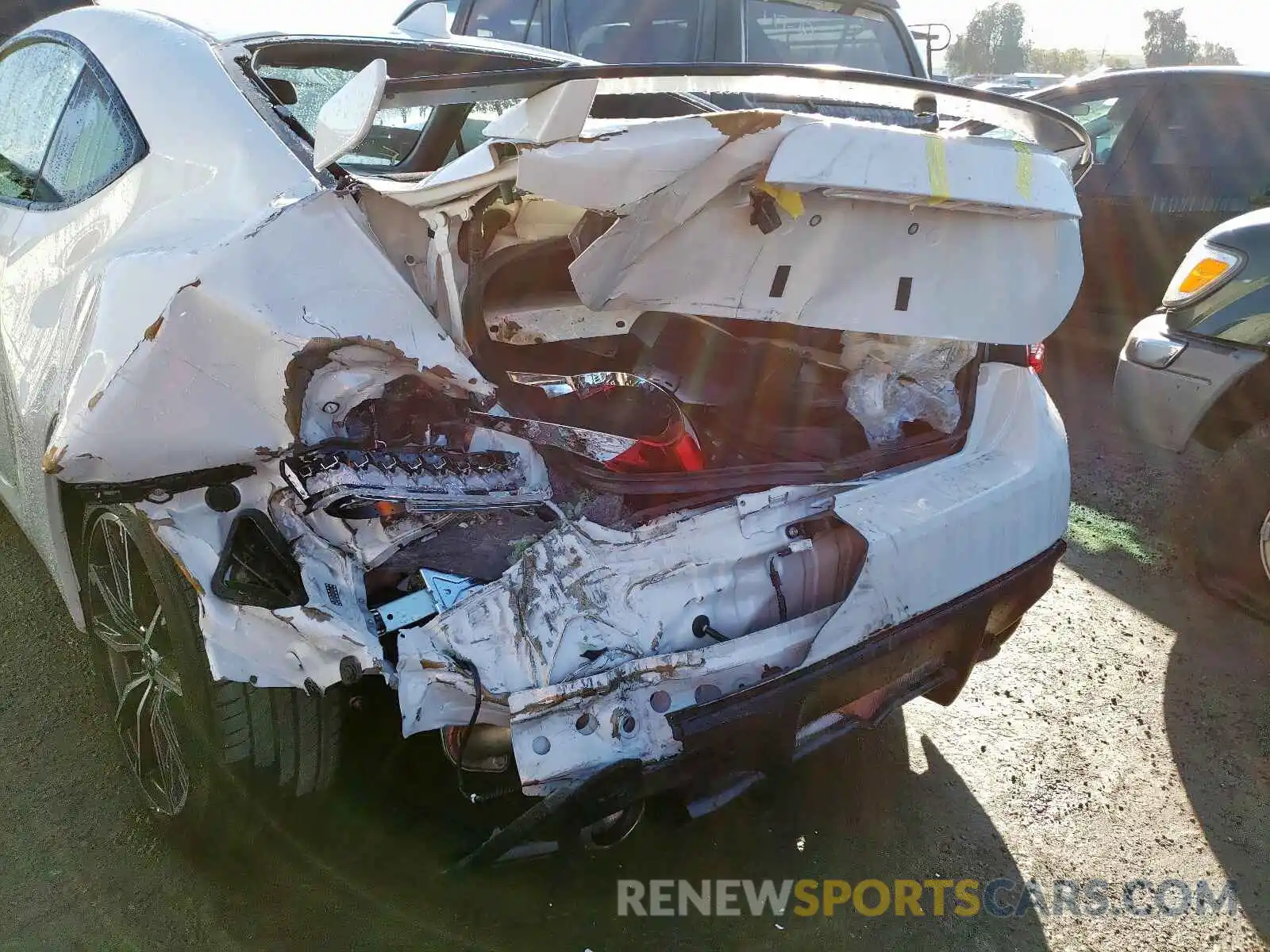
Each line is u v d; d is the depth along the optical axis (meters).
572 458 1.99
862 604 1.88
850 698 1.90
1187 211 5.44
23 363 2.27
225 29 2.51
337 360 1.71
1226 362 3.32
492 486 1.85
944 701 2.24
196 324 1.65
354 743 2.21
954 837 2.33
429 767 2.32
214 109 2.13
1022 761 2.61
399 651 1.66
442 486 1.79
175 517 1.73
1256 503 3.27
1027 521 2.20
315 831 2.12
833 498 1.97
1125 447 4.85
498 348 2.24
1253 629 3.29
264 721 1.83
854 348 2.38
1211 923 2.12
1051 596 3.46
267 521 1.73
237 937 1.91
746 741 1.75
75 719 2.50
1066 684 2.95
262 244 1.70
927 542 1.96
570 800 1.61
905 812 2.40
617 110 3.48
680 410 2.21
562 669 1.71
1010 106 2.18
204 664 1.78
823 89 2.05
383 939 1.93
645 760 1.69
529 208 2.07
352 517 1.75
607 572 1.80
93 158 2.40
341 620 1.64
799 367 2.44
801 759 1.92
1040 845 2.32
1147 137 5.62
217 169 2.03
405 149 3.23
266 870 2.07
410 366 1.76
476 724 1.73
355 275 1.74
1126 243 5.73
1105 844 2.33
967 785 2.51
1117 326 5.98
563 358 2.35
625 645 1.76
